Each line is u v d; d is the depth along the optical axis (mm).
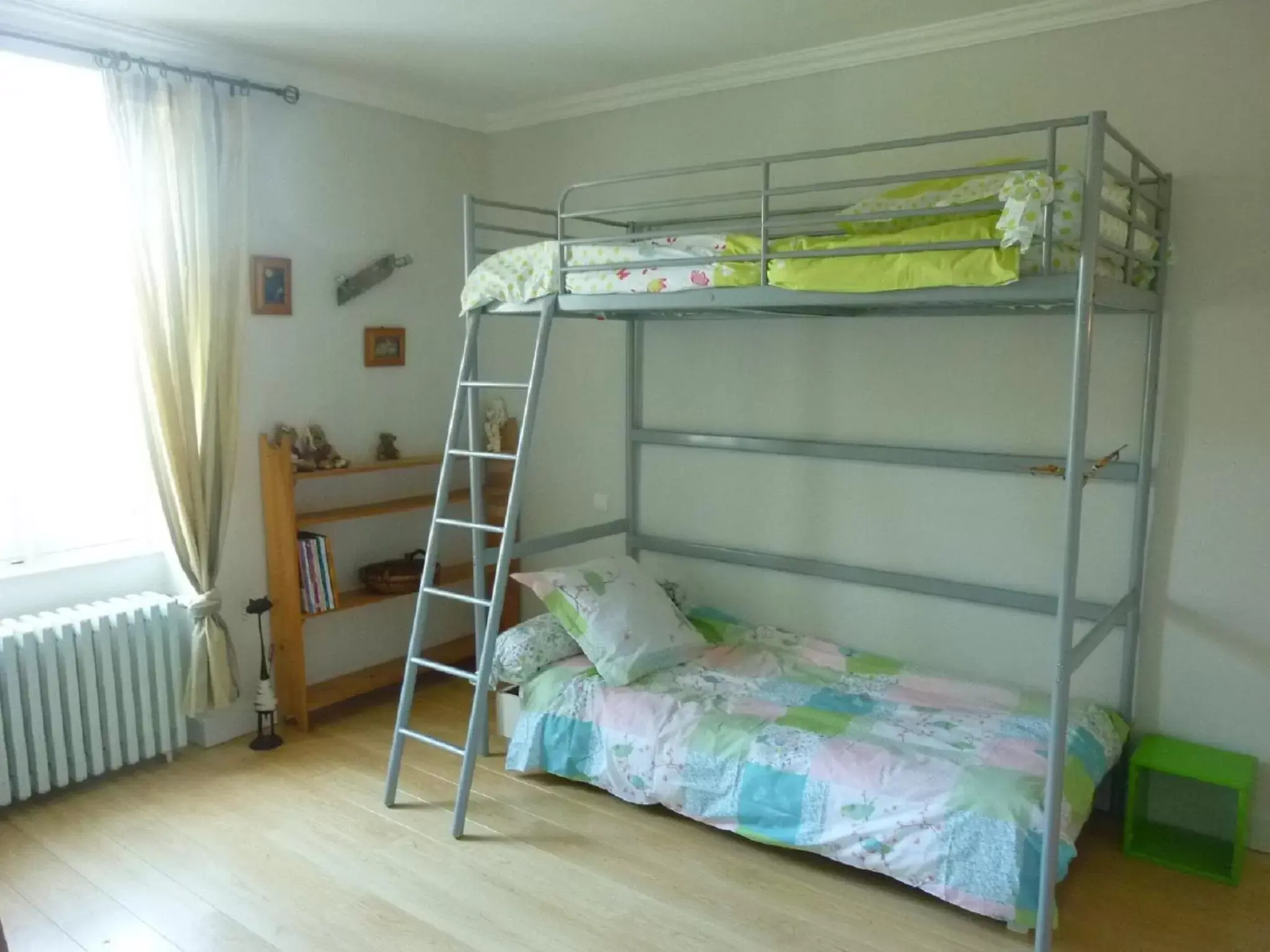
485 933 2408
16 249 3125
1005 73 3021
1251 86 2648
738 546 3836
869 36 3188
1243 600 2801
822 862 2750
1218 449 2795
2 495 3133
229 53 3348
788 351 3609
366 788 3207
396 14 2963
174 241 3211
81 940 2379
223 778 3277
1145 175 2812
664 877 2668
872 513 3486
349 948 2344
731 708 3025
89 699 3117
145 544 3492
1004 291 2201
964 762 2592
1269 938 2395
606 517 4199
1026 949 2348
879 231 2652
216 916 2477
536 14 2961
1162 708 2959
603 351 4098
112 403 3391
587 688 3166
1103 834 2928
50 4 2854
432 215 4191
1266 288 2680
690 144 3730
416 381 4215
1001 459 3148
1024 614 3209
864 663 3379
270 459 3531
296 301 3693
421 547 4324
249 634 3643
